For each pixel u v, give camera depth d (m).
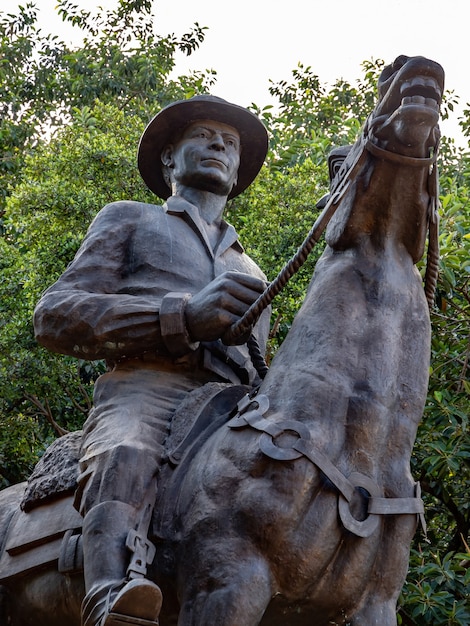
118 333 4.01
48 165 9.39
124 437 3.81
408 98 3.50
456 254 6.98
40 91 13.21
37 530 4.14
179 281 4.31
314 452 3.45
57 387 9.24
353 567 3.46
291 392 3.60
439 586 6.82
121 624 3.33
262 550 3.41
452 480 7.91
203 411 3.86
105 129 9.77
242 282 4.01
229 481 3.51
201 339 4.01
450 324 7.41
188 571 3.49
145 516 3.64
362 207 3.71
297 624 3.53
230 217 8.93
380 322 3.65
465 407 7.19
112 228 4.38
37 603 4.16
